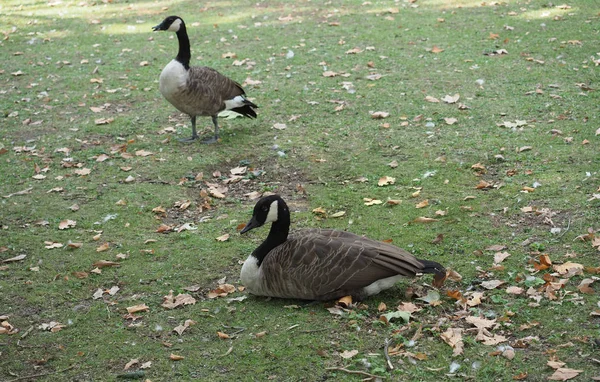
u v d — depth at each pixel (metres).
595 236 6.38
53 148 9.45
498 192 7.50
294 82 11.38
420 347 5.00
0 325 5.62
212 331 5.38
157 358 5.09
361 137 9.25
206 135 9.71
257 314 5.56
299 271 5.46
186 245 6.85
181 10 16.30
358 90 10.87
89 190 8.19
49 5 17.34
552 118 9.36
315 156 8.77
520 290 5.62
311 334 5.21
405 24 14.03
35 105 11.10
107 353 5.19
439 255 6.34
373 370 4.75
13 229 7.32
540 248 6.31
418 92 10.62
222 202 7.83
